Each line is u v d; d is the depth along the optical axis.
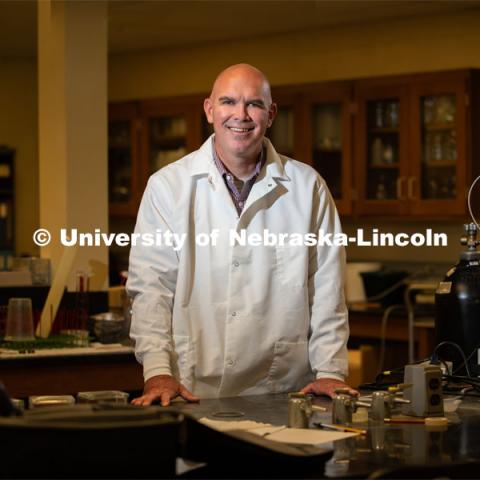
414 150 6.21
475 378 2.80
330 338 2.79
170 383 2.60
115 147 7.68
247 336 2.77
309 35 6.88
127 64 7.91
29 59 8.20
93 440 1.65
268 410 2.48
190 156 2.88
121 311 4.78
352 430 2.20
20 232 8.20
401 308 5.89
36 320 4.64
